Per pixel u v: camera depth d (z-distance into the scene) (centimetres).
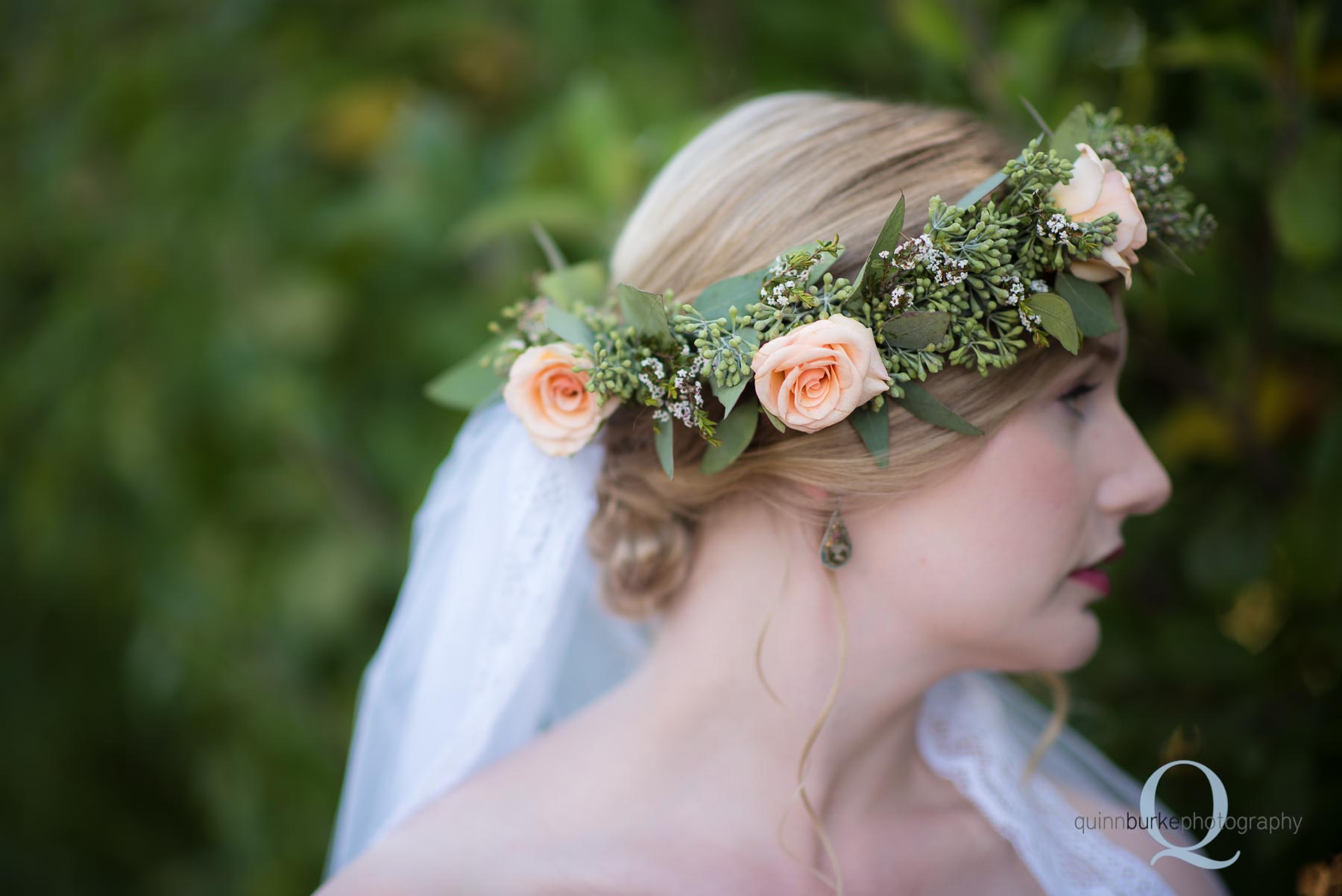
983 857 143
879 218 116
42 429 272
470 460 147
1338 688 164
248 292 234
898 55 212
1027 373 114
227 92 253
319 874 240
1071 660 127
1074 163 118
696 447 120
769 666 125
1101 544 125
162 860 335
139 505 271
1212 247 166
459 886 121
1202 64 160
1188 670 174
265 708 243
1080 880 141
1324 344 172
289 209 238
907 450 114
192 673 257
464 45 235
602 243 197
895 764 140
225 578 239
